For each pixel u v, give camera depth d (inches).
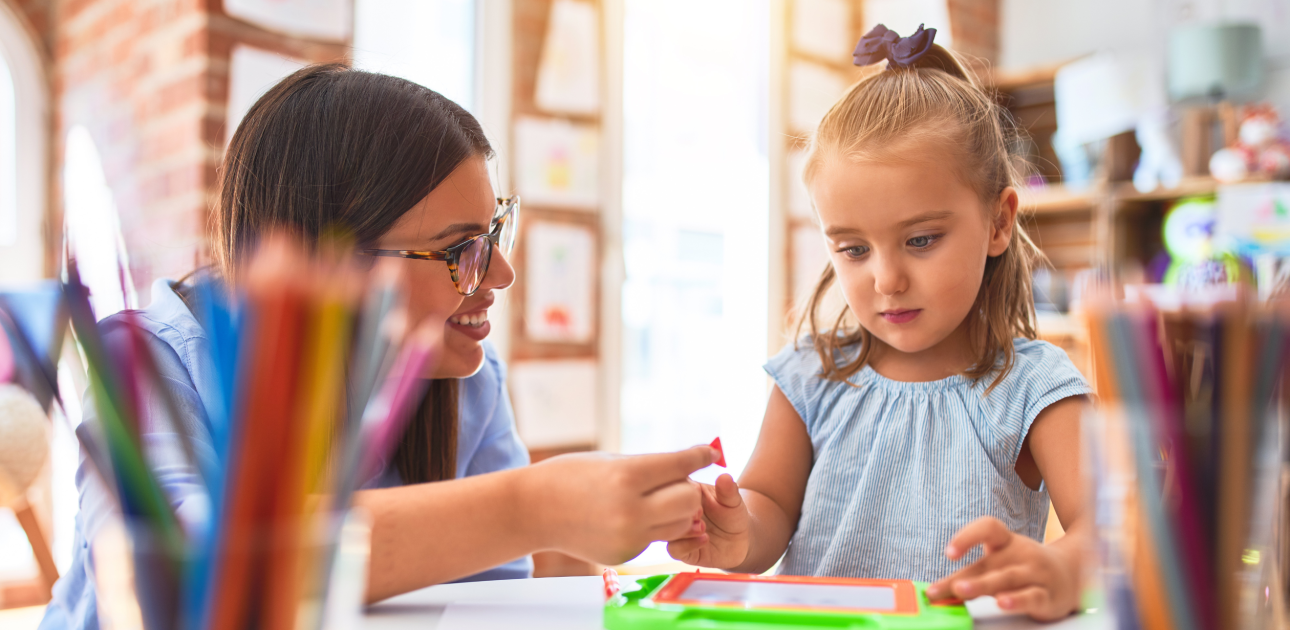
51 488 79.5
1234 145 107.0
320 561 11.0
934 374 34.6
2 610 78.4
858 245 31.4
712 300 112.3
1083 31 131.9
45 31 85.1
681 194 108.3
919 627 17.4
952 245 30.2
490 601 21.1
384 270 26.7
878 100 32.9
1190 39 113.7
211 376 11.9
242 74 70.7
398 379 11.9
